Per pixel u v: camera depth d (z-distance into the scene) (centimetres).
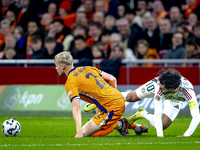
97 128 1622
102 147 1309
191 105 1669
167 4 4678
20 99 3556
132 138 1587
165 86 1561
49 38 3991
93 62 3556
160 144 1394
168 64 3853
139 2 4634
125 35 4206
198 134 1950
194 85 3531
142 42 3859
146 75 3562
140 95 1934
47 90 3553
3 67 3694
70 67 1647
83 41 3931
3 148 1296
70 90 1573
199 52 3859
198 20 4594
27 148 1294
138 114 1827
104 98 1616
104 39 4138
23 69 3691
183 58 3838
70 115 3428
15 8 4788
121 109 1636
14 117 3353
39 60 3656
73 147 1310
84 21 4650
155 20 4156
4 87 3638
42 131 2142
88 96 1636
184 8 4662
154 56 4009
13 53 4172
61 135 1905
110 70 3509
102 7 4784
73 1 4969
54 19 4822
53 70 3662
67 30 4469
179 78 1566
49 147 1314
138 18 4575
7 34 4706
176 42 3878
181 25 4319
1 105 3569
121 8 4578
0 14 5056
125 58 3809
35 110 3478
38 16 4897
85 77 1623
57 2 4875
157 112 1661
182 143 1425
